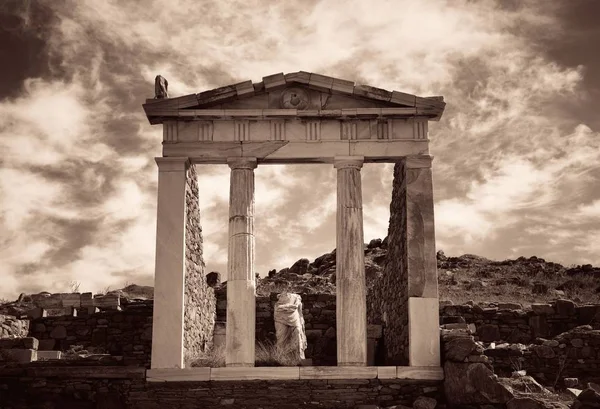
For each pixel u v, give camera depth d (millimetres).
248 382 27047
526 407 25344
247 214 28641
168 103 29016
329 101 29438
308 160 29344
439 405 26562
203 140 29078
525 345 32594
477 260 51656
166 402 27016
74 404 27031
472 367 26312
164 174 28781
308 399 26922
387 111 29094
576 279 45562
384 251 49375
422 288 27953
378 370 27109
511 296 42406
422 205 28641
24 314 34844
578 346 30391
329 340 33844
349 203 28703
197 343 30875
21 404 26828
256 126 29219
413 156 29000
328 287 42281
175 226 28344
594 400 24969
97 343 33844
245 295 28000
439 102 29094
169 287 27891
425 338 27531
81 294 38156
